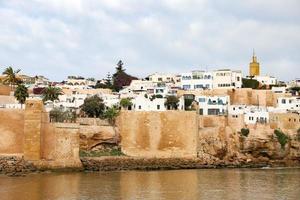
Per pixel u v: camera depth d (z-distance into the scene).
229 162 120.62
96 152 113.31
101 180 87.56
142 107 137.50
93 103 133.25
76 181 85.31
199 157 117.88
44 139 99.00
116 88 199.75
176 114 118.19
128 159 111.88
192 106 141.50
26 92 128.12
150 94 151.50
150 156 116.19
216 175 99.06
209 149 121.00
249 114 135.12
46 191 73.00
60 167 99.38
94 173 100.50
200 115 130.75
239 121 128.25
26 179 85.81
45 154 98.94
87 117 129.00
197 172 105.56
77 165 101.69
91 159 107.12
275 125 130.12
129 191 74.94
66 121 122.06
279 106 155.00
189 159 116.69
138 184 83.06
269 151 124.50
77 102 148.62
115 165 109.38
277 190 78.06
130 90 171.38
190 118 118.38
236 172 106.00
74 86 193.25
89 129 113.94
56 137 99.88
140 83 184.50
